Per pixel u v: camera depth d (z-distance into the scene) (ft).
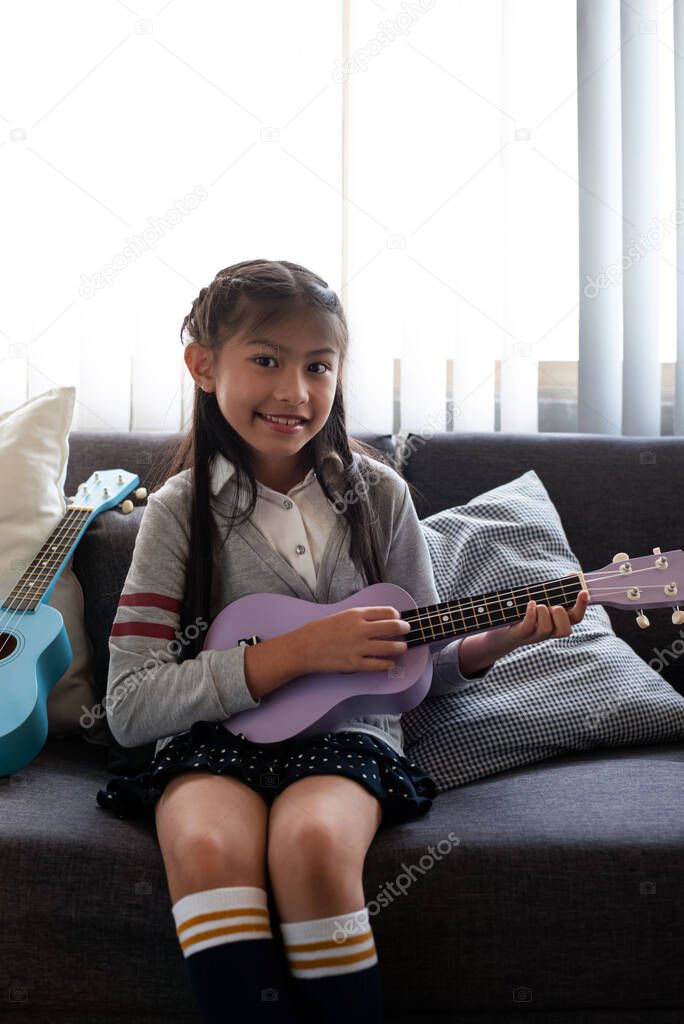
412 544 4.45
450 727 4.39
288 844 3.23
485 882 3.46
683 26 6.46
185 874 3.19
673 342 6.78
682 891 3.47
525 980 3.49
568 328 6.74
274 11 6.47
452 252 6.59
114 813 3.78
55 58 6.38
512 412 6.64
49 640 4.28
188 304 6.49
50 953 3.45
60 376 6.48
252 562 4.22
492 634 4.10
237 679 3.72
